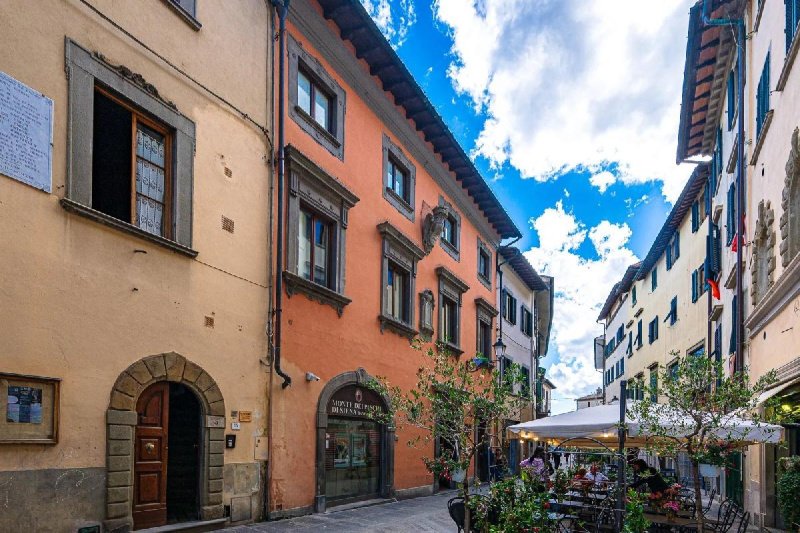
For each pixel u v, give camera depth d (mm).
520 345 29500
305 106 12820
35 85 7062
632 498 6848
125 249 8039
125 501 7676
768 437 7875
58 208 7191
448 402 7410
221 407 9508
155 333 8406
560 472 8781
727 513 9062
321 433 12125
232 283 10039
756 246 12711
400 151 16984
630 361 36656
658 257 28234
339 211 13516
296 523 10328
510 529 6363
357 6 12914
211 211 9695
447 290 19812
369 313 14617
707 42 15008
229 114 10297
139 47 8570
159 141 9078
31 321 6777
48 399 6910
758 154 12523
